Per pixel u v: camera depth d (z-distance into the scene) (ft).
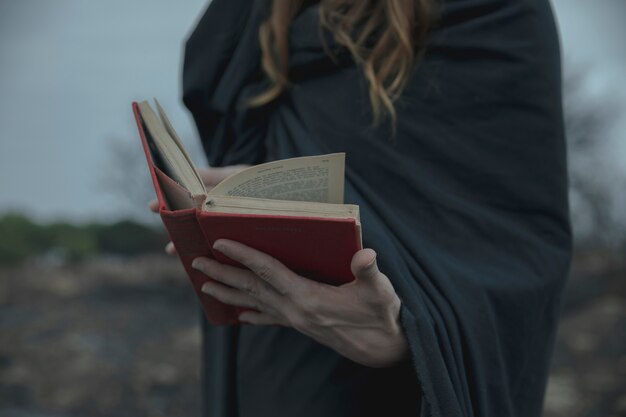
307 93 4.55
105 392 12.18
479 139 4.25
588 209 18.94
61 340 14.21
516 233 4.16
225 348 5.06
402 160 4.21
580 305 15.76
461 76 4.27
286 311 3.59
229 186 3.36
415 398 4.11
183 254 3.64
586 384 11.93
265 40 4.84
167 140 3.58
